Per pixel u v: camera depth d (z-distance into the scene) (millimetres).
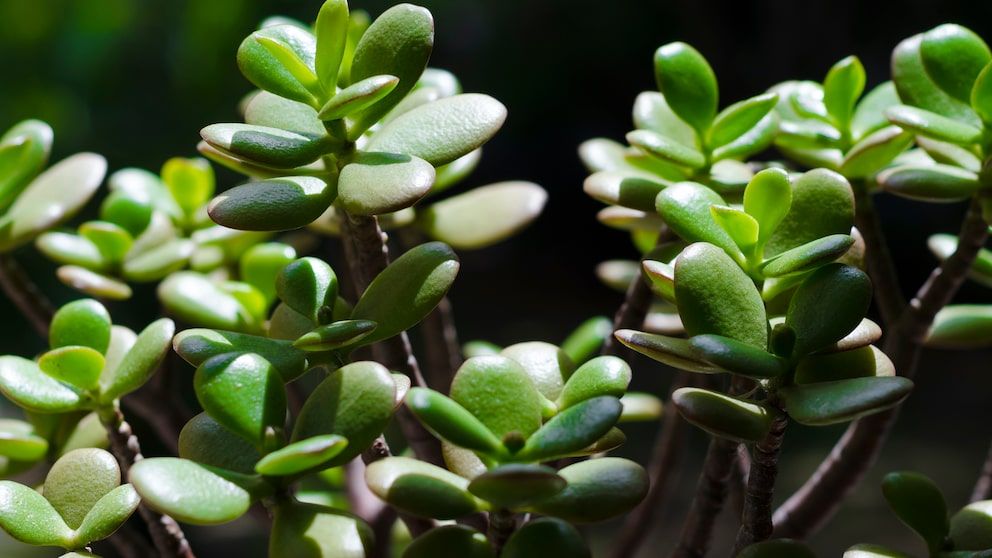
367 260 777
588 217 4723
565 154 4750
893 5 3717
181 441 738
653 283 767
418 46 750
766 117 838
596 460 716
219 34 3896
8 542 2062
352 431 713
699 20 4168
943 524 751
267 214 735
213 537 2174
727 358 700
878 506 2291
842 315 724
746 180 842
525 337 3924
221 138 735
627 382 731
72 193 866
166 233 918
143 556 839
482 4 4648
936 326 848
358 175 733
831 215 759
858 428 834
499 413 719
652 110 862
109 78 3883
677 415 929
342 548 702
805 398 706
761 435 702
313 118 777
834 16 3814
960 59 800
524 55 4688
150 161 3752
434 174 729
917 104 821
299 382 918
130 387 766
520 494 683
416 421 822
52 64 3859
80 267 898
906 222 3721
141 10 3938
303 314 754
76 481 745
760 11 3996
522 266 4750
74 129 3746
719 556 1980
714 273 727
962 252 814
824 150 865
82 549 729
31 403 757
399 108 834
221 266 951
